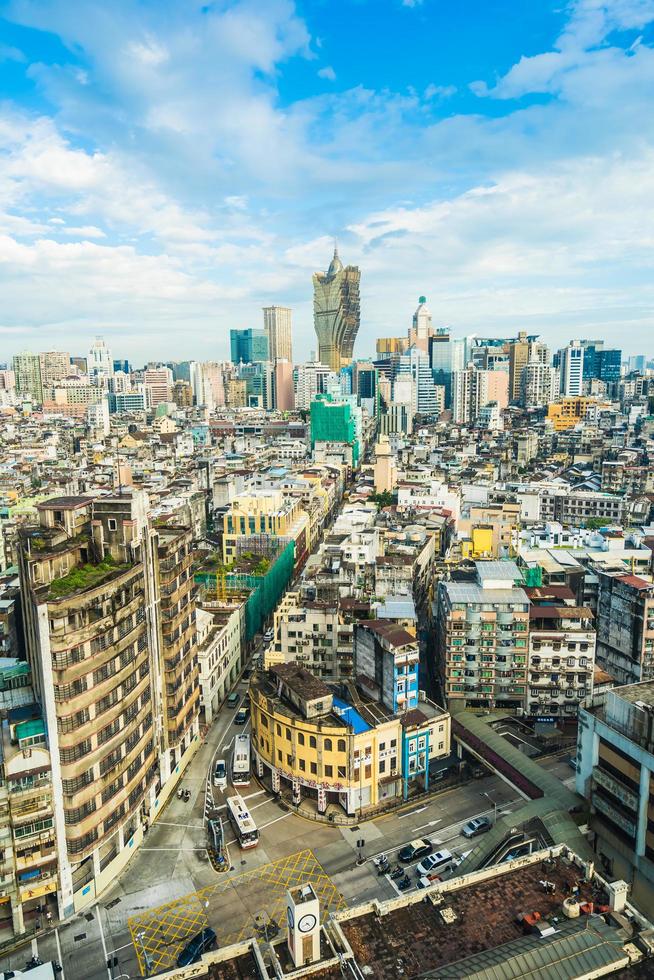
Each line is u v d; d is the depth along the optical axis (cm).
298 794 11612
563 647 13462
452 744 13138
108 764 9662
